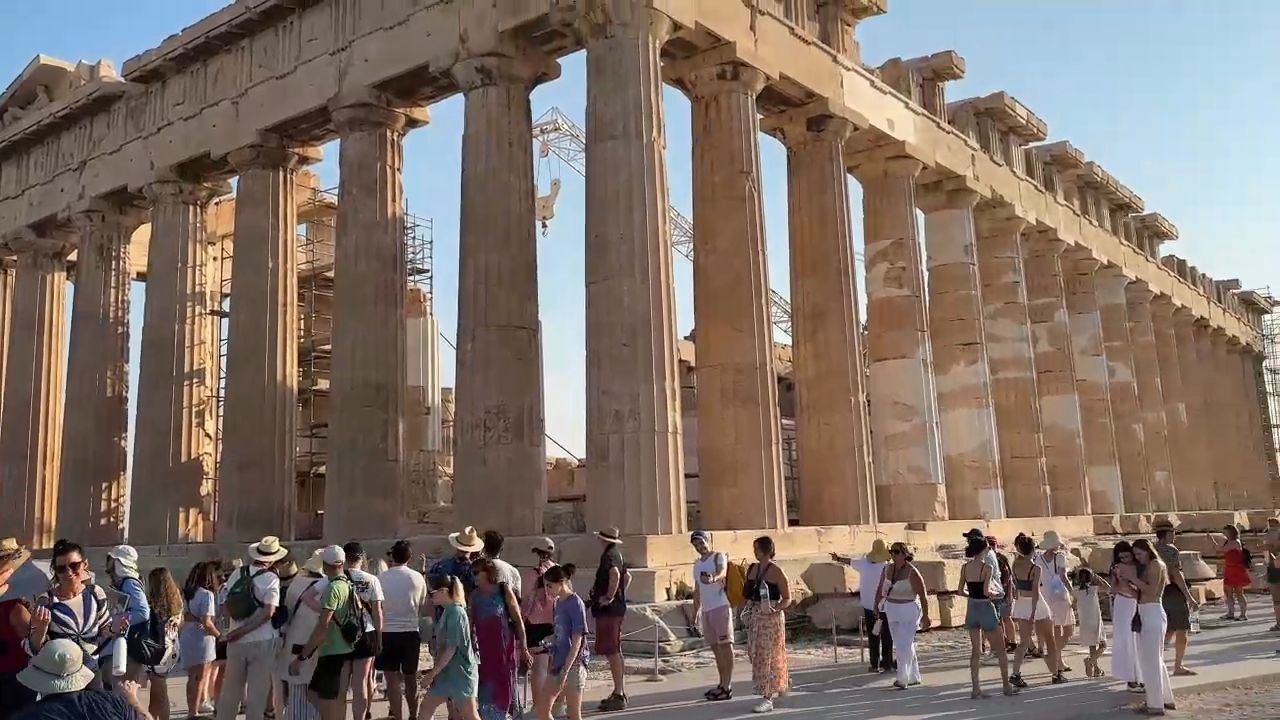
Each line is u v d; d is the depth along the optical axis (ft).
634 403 58.90
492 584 31.94
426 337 127.24
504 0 68.23
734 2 71.15
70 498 93.76
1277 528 60.03
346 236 75.51
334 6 79.41
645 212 60.90
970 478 96.07
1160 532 46.57
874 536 73.56
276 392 81.97
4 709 25.67
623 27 63.31
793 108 81.46
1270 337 219.20
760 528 65.10
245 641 33.78
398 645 35.96
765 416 67.82
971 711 37.06
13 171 108.47
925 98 97.96
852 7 85.71
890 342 89.25
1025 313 108.99
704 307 70.08
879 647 50.55
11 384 104.58
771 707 37.19
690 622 52.16
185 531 86.38
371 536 71.41
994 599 40.27
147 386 88.22
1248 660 48.75
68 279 121.19
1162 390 150.41
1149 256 146.30
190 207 92.07
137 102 94.99
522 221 68.33
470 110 69.31
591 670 47.29
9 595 26.76
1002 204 106.73
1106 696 40.32
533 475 65.87
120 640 29.81
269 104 82.48
